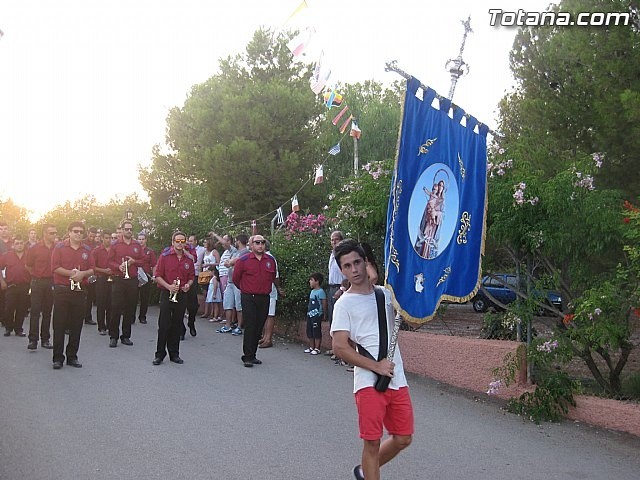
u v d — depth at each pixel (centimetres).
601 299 680
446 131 547
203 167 2600
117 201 2531
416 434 620
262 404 710
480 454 564
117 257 1088
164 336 925
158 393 748
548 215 771
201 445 564
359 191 1003
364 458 420
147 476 488
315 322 1040
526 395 693
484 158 618
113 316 1074
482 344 786
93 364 914
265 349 1081
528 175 787
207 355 1012
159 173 3744
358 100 2834
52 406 679
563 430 641
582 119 1274
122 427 611
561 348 717
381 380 416
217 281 1412
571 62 1302
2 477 479
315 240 1251
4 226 1165
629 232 691
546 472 523
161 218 1806
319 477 495
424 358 867
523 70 1443
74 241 888
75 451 540
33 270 1025
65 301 878
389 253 464
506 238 780
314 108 2708
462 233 568
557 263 829
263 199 2617
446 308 1027
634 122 1125
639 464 546
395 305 456
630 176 1186
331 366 942
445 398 761
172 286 920
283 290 1177
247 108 2655
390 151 2662
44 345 1039
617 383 773
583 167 795
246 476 494
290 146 2720
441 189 534
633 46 1167
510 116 1570
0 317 1291
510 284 825
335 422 645
